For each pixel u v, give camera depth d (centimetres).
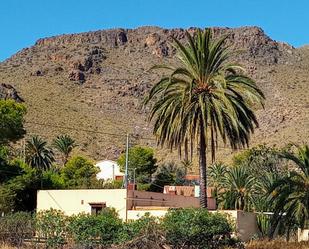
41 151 10394
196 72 3947
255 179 7375
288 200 4297
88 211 4588
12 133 6431
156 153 13688
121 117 17788
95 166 10150
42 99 16962
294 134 12706
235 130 3834
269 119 14275
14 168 5794
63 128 14988
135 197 4578
